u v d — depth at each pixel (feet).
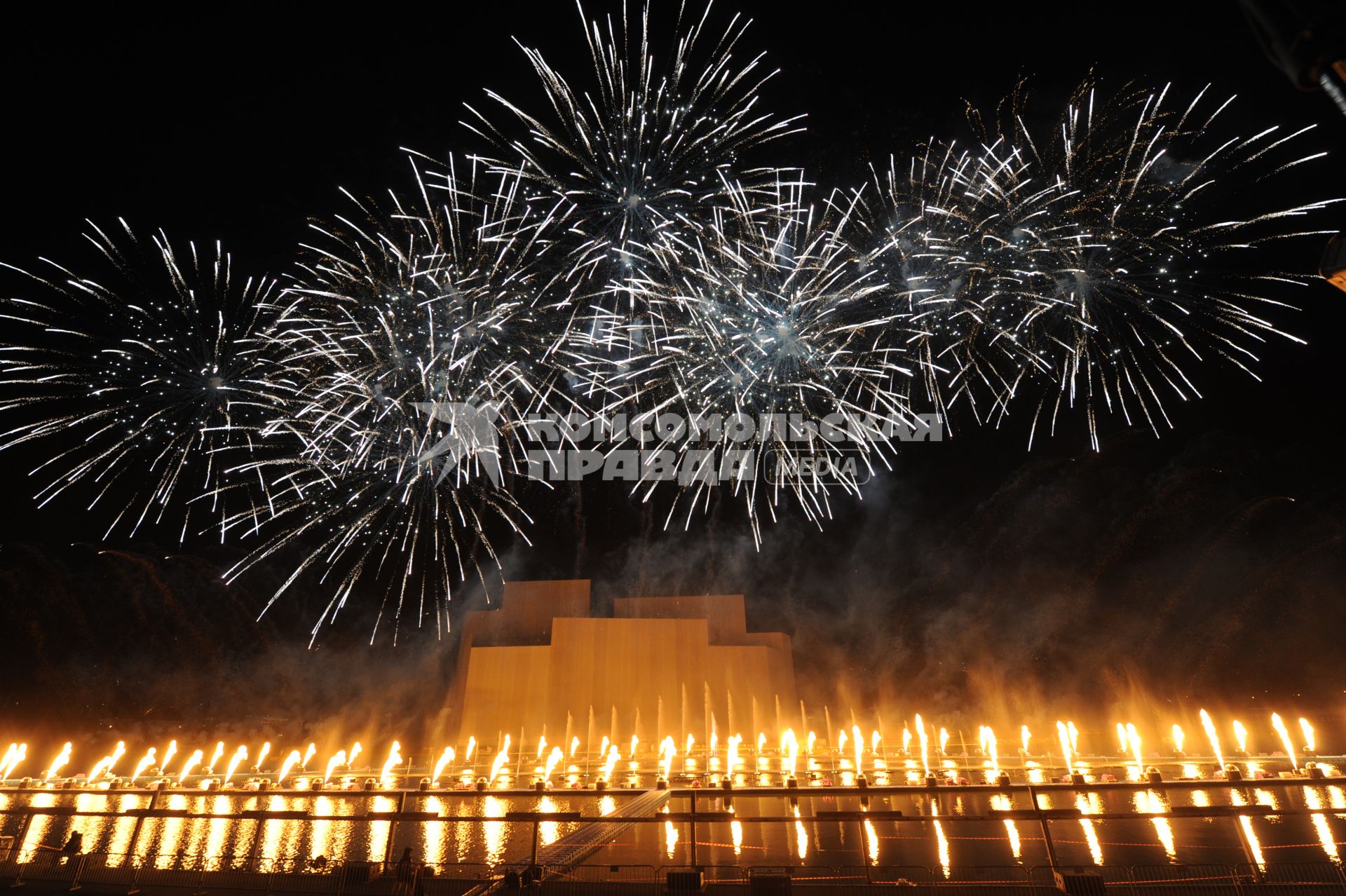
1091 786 40.37
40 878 33.14
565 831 45.32
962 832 40.96
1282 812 27.68
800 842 39.88
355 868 30.83
